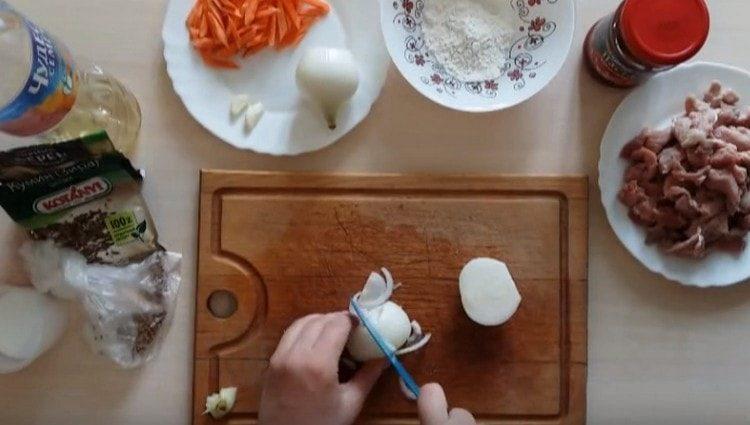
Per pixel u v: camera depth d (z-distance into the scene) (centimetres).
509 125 85
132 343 81
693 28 73
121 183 78
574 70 85
